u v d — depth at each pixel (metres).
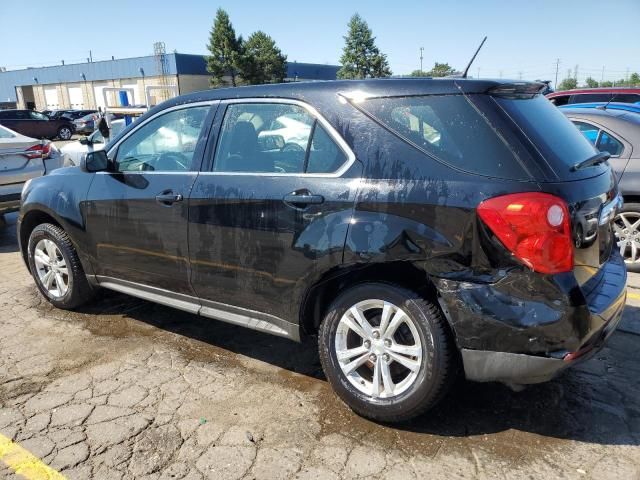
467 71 3.16
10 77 68.25
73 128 28.45
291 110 3.15
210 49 52.56
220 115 3.48
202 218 3.39
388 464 2.62
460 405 3.10
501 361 2.57
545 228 2.42
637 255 5.41
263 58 54.22
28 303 4.84
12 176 7.11
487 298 2.53
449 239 2.57
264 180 3.15
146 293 3.95
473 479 2.51
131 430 2.93
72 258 4.39
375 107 2.88
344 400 3.01
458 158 2.62
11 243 7.24
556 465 2.59
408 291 2.74
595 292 2.67
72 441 2.84
